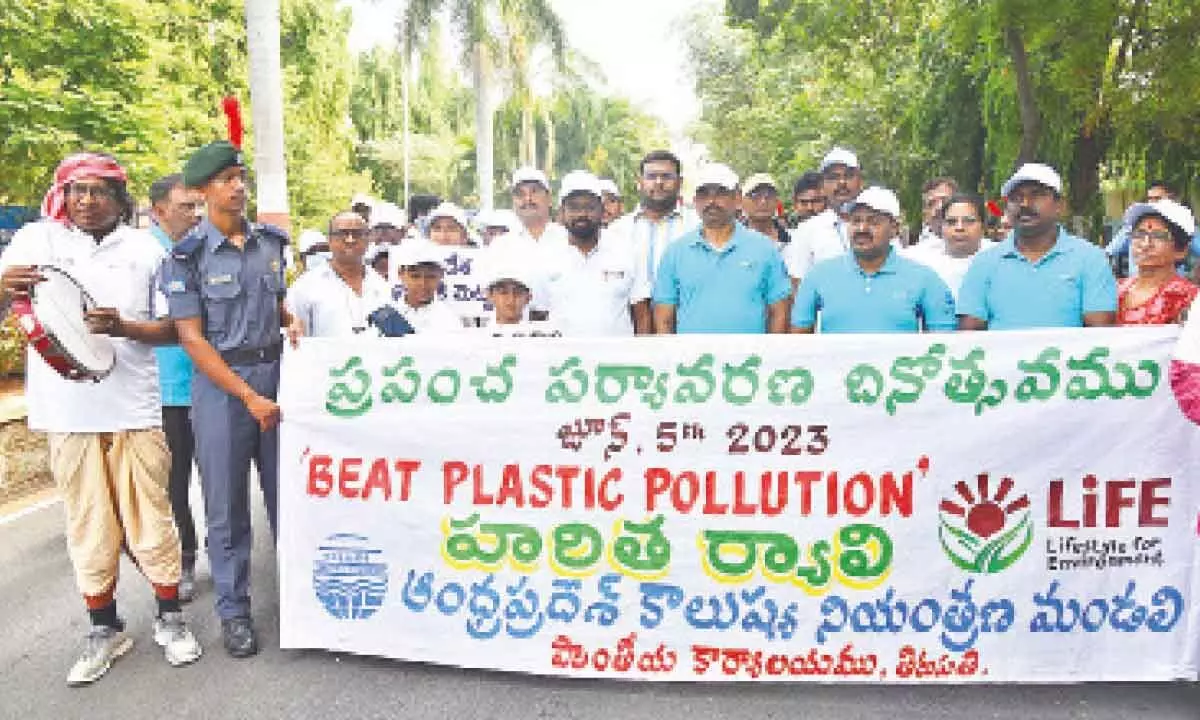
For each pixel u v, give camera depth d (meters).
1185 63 11.92
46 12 8.87
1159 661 3.74
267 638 4.32
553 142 39.91
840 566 3.77
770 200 6.45
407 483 3.98
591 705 3.65
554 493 3.88
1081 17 11.45
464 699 3.72
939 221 6.78
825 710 3.58
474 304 6.52
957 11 12.40
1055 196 4.16
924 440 3.75
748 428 3.79
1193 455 3.71
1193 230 4.50
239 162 4.07
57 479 4.00
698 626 3.81
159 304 4.21
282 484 4.06
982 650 3.73
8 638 4.44
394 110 45.56
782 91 29.73
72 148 8.77
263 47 12.80
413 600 3.98
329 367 4.02
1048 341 3.72
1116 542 3.73
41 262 3.89
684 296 4.87
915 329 4.41
